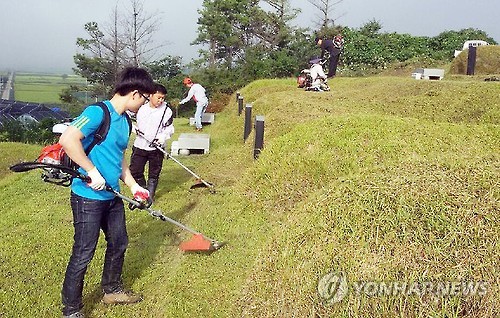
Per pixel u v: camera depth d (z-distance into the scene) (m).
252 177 5.84
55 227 5.51
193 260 4.43
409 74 19.81
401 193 3.27
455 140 5.42
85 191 3.45
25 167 3.32
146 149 6.12
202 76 22.38
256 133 6.51
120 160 3.61
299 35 26.66
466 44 17.28
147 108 6.03
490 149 5.04
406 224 3.02
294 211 4.06
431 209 3.07
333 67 14.73
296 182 5.29
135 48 26.52
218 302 3.71
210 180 7.16
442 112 7.93
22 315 3.76
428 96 8.83
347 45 23.22
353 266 2.92
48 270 4.45
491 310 2.66
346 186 3.65
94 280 4.26
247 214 5.30
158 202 6.36
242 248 4.52
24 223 5.73
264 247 3.81
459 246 2.84
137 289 4.14
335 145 5.52
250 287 3.50
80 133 3.29
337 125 6.07
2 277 4.31
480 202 3.08
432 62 21.22
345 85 12.42
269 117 8.36
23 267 4.50
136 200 3.79
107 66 27.17
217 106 18.12
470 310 2.69
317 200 3.71
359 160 5.11
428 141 5.36
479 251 2.80
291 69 22.09
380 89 10.38
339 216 3.28
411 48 22.94
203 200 6.17
